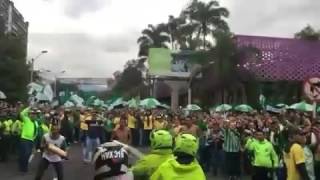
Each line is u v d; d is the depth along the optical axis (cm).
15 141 2153
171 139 634
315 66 5556
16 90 5059
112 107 4250
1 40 5184
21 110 2028
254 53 5200
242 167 1722
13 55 5197
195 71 5503
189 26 6750
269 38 5584
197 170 516
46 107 3078
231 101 5347
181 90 7125
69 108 3259
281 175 1434
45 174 1706
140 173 632
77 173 1786
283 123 1584
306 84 1334
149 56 7000
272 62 5475
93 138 2080
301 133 1141
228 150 1692
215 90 5269
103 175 677
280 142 1451
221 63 5112
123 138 1134
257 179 1374
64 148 1351
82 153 2575
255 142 1377
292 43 5575
